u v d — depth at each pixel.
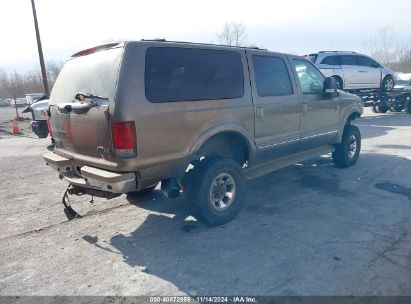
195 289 2.83
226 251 3.44
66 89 3.97
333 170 6.31
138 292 2.83
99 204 4.99
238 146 4.51
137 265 3.26
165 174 3.58
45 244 3.79
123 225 4.23
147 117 3.30
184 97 3.60
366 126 12.16
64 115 3.88
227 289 2.81
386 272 2.96
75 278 3.08
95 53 3.67
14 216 4.66
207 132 3.81
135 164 3.27
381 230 3.77
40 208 4.94
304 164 6.80
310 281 2.87
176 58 3.60
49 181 6.39
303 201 4.75
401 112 17.16
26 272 3.21
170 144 3.51
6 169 7.40
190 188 3.88
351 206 4.51
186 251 3.48
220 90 3.95
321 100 5.49
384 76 14.75
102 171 3.44
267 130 4.56
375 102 14.67
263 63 4.55
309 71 5.43
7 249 3.70
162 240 3.76
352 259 3.19
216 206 4.02
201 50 3.86
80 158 3.74
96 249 3.62
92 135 3.47
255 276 2.97
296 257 3.26
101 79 3.40
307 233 3.76
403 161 6.80
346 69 13.43
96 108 3.35
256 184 5.59
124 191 3.31
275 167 4.93
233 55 4.17
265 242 3.60
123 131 3.18
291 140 5.01
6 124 19.33
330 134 5.83
